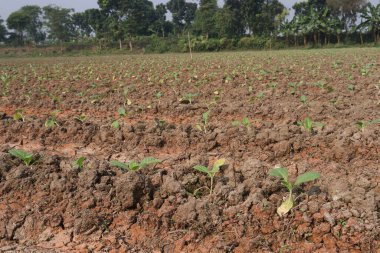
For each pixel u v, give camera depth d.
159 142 8.14
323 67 21.56
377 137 7.32
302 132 8.04
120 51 68.25
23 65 33.41
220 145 7.95
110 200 5.23
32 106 12.86
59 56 64.12
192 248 4.61
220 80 16.77
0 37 87.69
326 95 12.52
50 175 5.74
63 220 5.13
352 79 15.90
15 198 5.56
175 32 86.75
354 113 9.78
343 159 6.95
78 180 5.66
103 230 4.97
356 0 61.16
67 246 4.79
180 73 21.28
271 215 4.70
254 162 6.02
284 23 62.22
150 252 4.62
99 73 22.89
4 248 4.81
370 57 28.23
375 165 6.71
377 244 4.28
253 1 67.38
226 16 68.38
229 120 10.36
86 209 5.12
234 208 4.86
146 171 6.21
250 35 70.44
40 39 99.38
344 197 4.93
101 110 11.77
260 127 8.72
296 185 5.07
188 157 7.46
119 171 6.08
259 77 17.31
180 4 103.94
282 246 4.47
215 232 4.71
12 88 16.80
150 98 13.66
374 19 55.19
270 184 5.20
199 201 4.97
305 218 4.59
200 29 73.38
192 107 11.11
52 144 8.68
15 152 6.04
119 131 8.48
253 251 4.45
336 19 60.44
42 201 5.36
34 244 4.86
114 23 69.25
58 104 12.52
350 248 4.32
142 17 74.25
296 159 7.23
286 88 14.53
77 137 8.71
